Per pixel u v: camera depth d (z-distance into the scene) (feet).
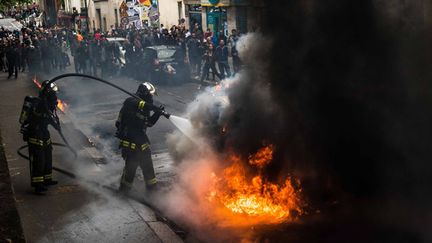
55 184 26.40
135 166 24.40
